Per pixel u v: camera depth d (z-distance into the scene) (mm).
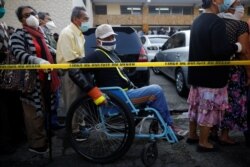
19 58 2865
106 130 2994
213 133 3514
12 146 3395
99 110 2961
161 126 2977
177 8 26578
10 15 8234
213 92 2977
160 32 23297
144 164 2832
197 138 3463
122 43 4840
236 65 3055
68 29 3416
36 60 2832
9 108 3449
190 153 3201
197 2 25219
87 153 3020
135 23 25969
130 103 2906
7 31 3338
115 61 3059
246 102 3236
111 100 2840
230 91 3205
